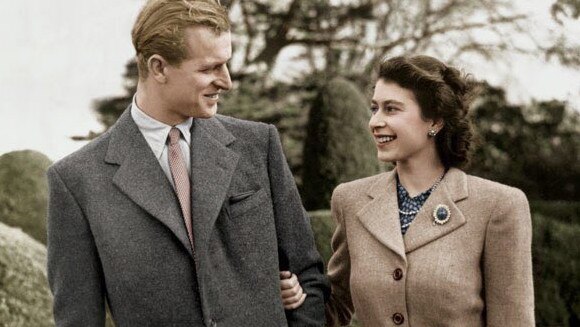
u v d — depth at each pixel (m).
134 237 2.33
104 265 2.33
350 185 2.77
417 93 2.50
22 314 4.64
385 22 10.70
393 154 2.54
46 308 4.75
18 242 4.89
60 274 2.37
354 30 10.57
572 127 9.94
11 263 4.73
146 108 2.42
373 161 7.04
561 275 6.99
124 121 2.47
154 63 2.31
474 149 2.64
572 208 8.21
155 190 2.38
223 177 2.43
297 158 9.65
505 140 9.89
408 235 2.53
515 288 2.42
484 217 2.47
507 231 2.44
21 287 4.71
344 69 10.40
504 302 2.43
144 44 2.31
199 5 2.27
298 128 9.80
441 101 2.50
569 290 6.95
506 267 2.43
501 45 10.38
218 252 2.39
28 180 6.62
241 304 2.40
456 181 2.56
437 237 2.49
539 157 9.86
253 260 2.43
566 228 7.12
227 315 2.37
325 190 6.97
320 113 7.12
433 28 10.70
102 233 2.33
